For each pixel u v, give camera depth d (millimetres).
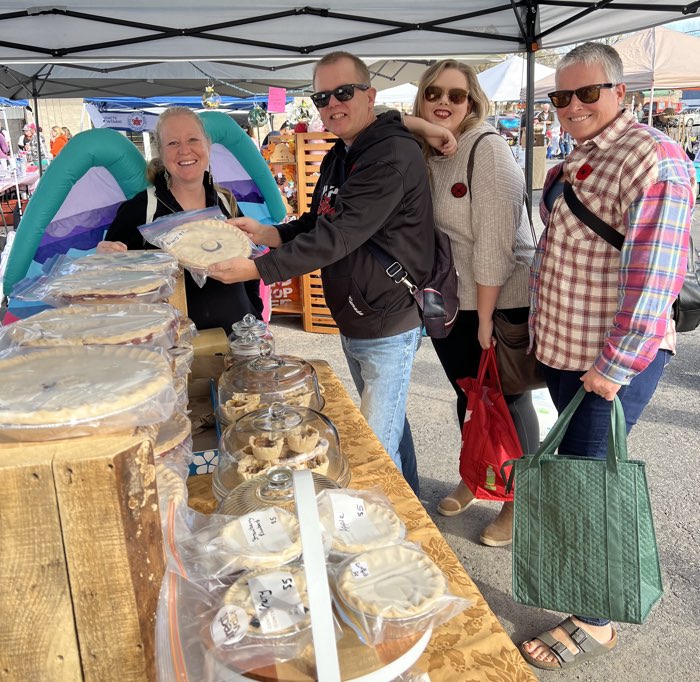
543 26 3957
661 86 11633
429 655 974
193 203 2736
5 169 11922
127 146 3441
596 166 1910
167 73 7750
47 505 645
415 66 8617
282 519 934
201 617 765
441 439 4148
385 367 2355
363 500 1021
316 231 1939
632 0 3477
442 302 2363
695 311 2006
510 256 2508
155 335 1179
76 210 3592
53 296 1472
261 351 1963
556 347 2107
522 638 2412
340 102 2201
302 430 1418
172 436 1188
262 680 674
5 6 3545
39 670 703
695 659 2303
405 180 2064
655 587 1748
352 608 757
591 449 2070
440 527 3137
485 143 2486
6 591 672
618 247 1905
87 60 4055
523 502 1806
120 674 712
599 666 2285
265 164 4387
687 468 3617
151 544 711
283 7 3775
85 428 715
